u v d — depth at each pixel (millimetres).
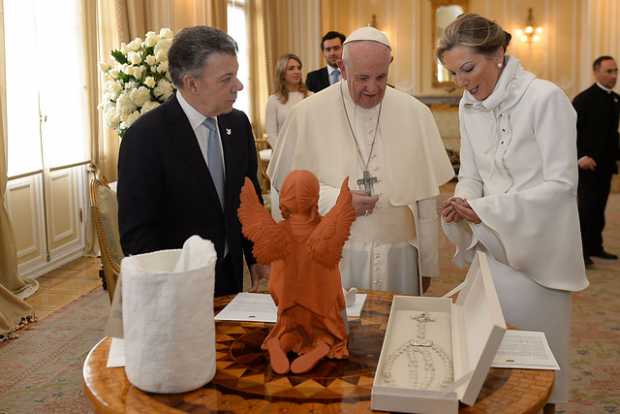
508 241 2227
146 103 3992
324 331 1685
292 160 2719
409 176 2641
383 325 1916
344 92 2699
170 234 2318
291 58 6480
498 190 2318
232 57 2154
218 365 1662
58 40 5984
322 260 1562
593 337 4246
